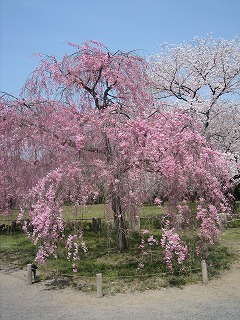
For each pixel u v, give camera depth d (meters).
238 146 13.70
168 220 6.68
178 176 6.54
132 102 8.39
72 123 7.60
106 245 9.12
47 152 7.69
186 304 5.21
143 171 6.82
